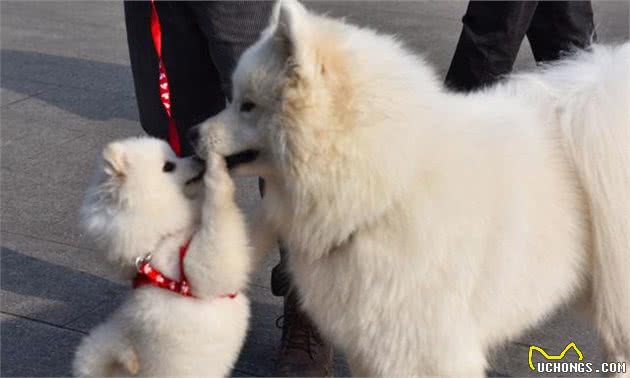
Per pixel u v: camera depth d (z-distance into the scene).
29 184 2.92
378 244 1.62
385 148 1.57
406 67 1.63
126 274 1.75
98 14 5.27
